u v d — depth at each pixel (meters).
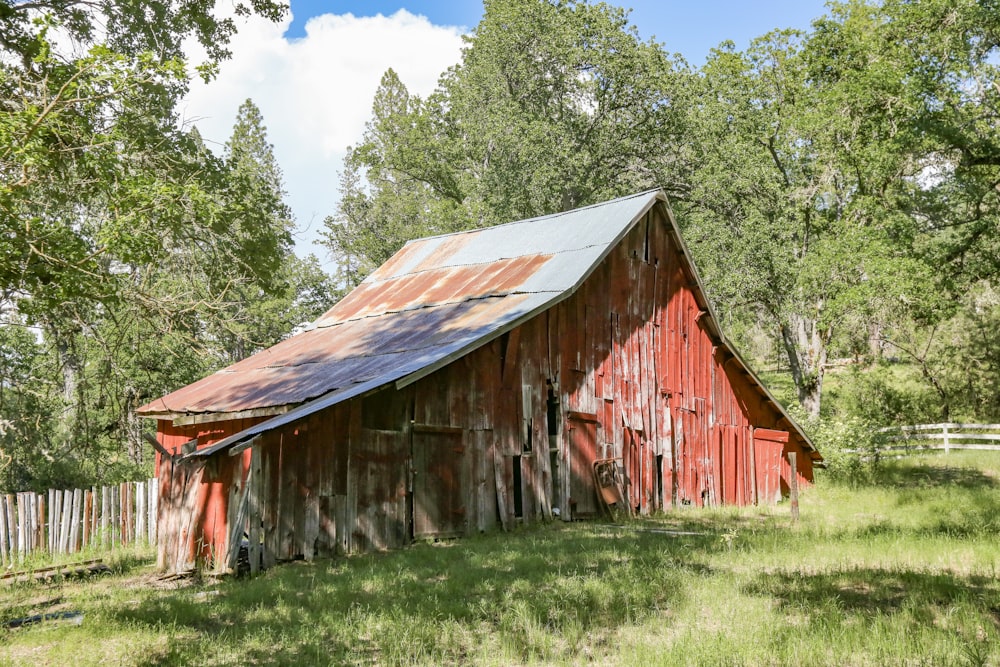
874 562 11.81
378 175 53.50
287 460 14.15
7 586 13.43
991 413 40.38
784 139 36.78
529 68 45.81
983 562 11.46
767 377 49.97
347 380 16.23
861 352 43.19
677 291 22.94
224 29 18.45
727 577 10.69
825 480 27.14
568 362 19.23
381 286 24.14
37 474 22.44
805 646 7.75
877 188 32.91
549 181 42.03
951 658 7.36
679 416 22.27
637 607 9.41
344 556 14.52
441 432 16.53
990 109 31.55
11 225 11.20
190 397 19.89
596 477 19.33
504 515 17.23
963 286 33.75
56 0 15.72
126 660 8.02
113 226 11.80
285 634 8.77
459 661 7.90
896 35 32.66
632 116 45.16
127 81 12.00
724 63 37.22
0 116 11.03
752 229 35.38
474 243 23.89
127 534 18.67
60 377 14.88
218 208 13.34
